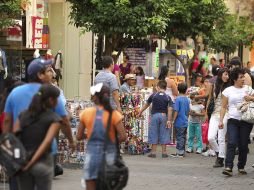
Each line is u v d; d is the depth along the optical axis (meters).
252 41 69.56
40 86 16.62
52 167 16.02
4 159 15.56
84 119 17.77
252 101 27.06
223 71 29.91
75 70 49.88
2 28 35.69
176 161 32.72
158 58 59.72
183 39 46.81
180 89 34.75
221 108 28.00
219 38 62.16
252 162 32.56
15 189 17.38
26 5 38.62
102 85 17.84
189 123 36.25
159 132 34.22
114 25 37.12
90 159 17.38
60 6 49.62
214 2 45.62
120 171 17.17
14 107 17.22
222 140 29.83
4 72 36.19
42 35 46.72
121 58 53.75
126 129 35.31
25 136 15.75
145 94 36.38
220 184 25.73
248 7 72.06
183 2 43.66
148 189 24.20
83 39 49.75
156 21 37.31
